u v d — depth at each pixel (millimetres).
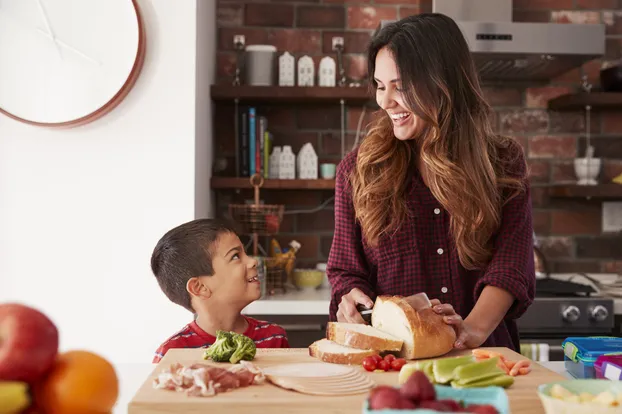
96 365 624
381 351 1194
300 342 2586
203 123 2555
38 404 614
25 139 2273
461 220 1386
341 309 1438
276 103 2980
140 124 2285
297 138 3023
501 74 2984
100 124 2283
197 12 2334
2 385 573
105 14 2227
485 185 1393
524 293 1358
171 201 2285
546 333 2484
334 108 3027
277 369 1067
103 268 2279
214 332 1500
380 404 604
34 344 590
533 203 3092
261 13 3033
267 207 2627
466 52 1407
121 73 2227
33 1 2221
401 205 1459
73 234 2281
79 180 2277
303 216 3010
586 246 3078
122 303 2277
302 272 2721
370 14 3053
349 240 1536
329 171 2816
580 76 3084
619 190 2852
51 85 2227
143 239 2283
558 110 3076
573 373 1194
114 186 2283
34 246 2275
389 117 1488
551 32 2604
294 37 3043
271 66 2814
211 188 2814
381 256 1489
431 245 1478
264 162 2793
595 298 2496
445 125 1373
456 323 1247
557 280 2730
